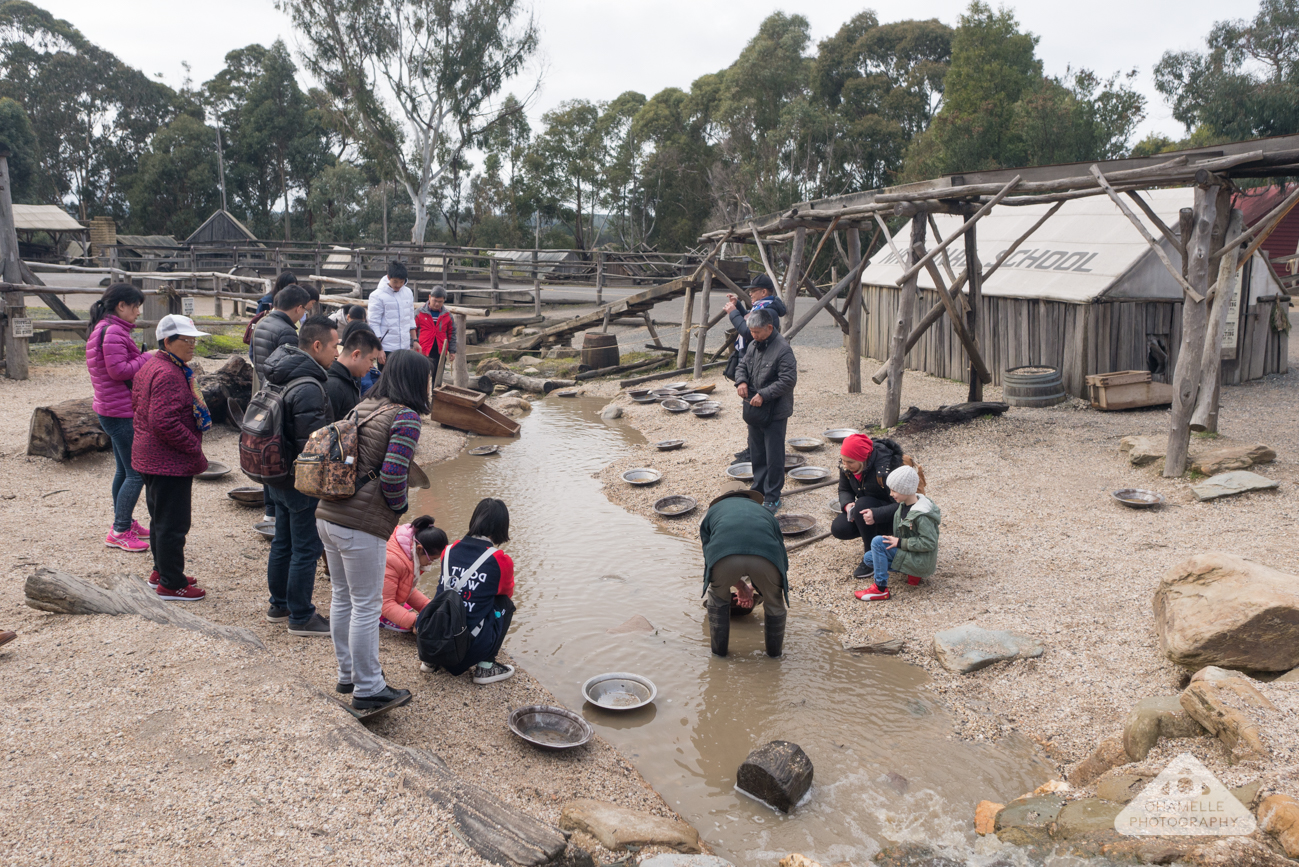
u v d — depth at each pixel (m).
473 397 11.20
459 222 61.97
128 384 5.55
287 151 58.34
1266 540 5.68
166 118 63.62
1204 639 4.07
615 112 55.84
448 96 38.16
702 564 6.73
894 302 14.92
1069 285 11.00
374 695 3.82
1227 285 7.79
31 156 49.06
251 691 3.70
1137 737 3.59
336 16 36.62
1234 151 6.83
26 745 3.22
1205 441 7.91
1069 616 5.13
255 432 4.36
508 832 2.88
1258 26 30.70
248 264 29.70
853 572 6.22
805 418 10.73
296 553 4.63
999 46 36.03
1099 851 2.89
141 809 2.87
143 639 4.16
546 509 8.09
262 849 2.71
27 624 4.40
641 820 3.37
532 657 5.10
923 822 3.51
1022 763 3.93
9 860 2.57
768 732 4.27
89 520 6.39
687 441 10.45
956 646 4.88
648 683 4.71
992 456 8.43
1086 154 29.91
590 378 15.91
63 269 14.84
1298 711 3.39
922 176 35.81
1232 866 2.64
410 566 5.14
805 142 42.31
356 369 4.61
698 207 53.06
